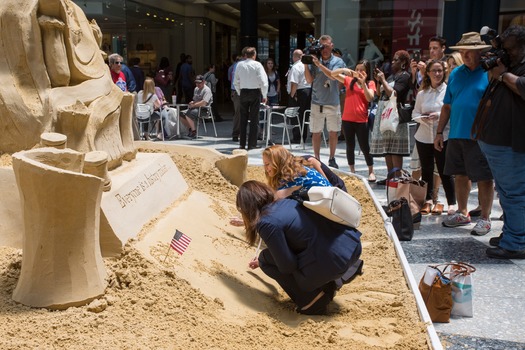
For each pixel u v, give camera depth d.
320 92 8.62
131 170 4.79
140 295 3.27
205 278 3.76
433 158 6.69
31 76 4.14
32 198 3.07
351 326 3.40
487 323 3.72
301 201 3.69
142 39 15.45
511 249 4.99
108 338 2.82
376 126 7.65
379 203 6.34
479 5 12.04
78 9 4.93
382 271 4.41
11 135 4.06
